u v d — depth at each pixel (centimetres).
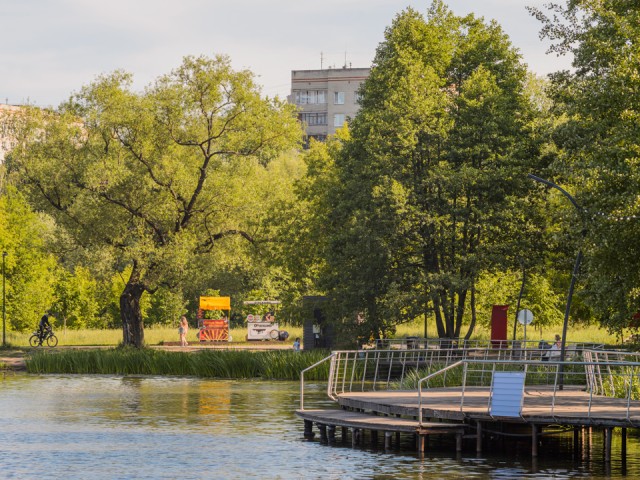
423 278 6122
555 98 5184
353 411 3634
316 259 7825
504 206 6191
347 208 6856
